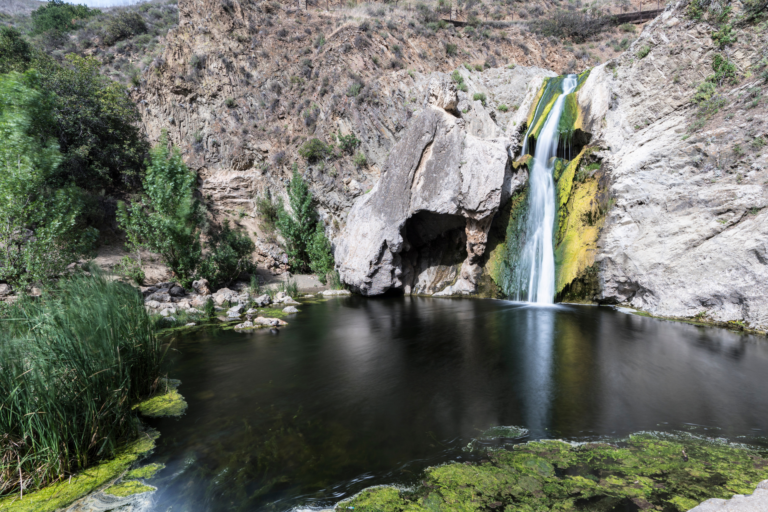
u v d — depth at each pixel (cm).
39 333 577
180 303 1752
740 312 1120
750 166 1198
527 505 407
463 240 2022
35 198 1289
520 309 1538
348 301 1933
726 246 1165
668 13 1625
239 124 3116
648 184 1398
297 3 3719
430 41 3291
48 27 4209
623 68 1711
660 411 646
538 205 1780
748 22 1400
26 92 1210
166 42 3372
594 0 4547
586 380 794
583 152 1692
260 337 1239
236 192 3009
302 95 3034
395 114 2683
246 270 2381
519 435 575
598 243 1525
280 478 480
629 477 456
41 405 495
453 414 654
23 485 469
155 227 1844
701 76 1477
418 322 1388
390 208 1986
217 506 429
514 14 4209
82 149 2319
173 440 589
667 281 1285
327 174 2703
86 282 851
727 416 624
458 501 419
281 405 712
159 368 843
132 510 428
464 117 2267
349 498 434
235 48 3228
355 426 619
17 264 1269
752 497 368
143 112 3144
